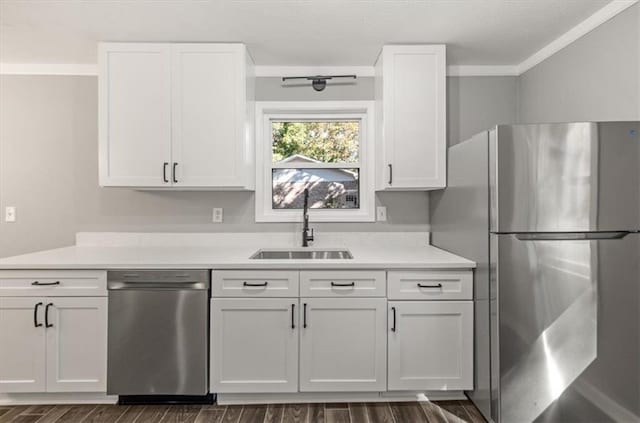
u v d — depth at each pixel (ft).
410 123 8.13
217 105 8.02
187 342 6.86
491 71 9.39
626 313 5.91
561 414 5.99
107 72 7.93
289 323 6.95
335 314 6.99
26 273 6.89
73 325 6.90
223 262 6.97
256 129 9.33
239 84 8.03
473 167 6.81
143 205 9.32
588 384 5.96
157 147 7.97
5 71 9.09
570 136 5.85
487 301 6.38
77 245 9.25
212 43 8.01
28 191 9.20
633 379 5.95
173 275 6.86
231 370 6.93
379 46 8.23
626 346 5.92
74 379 6.91
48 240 9.25
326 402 7.22
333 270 6.98
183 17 7.02
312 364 6.98
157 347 6.87
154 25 7.30
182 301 6.87
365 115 9.55
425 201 9.48
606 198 5.84
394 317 6.97
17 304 6.87
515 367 6.02
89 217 9.28
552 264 5.97
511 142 5.93
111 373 6.86
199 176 8.02
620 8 6.39
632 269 5.90
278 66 9.27
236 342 6.95
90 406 7.09
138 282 6.86
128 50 7.95
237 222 9.40
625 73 6.34
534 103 8.73
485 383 6.50
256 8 6.72
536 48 8.38
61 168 9.23
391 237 9.45
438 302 6.99
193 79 8.00
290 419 6.66
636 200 5.83
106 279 6.89
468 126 9.43
